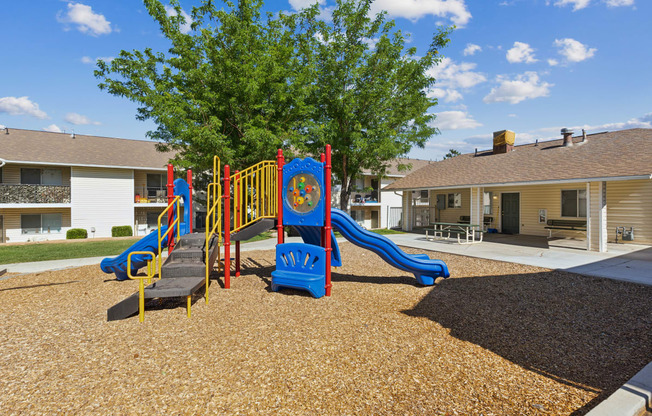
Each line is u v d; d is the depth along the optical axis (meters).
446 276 7.36
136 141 25.58
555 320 5.07
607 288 6.77
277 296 6.38
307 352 3.93
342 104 17.11
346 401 2.96
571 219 14.56
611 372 3.53
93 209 20.44
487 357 3.85
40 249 14.13
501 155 18.16
